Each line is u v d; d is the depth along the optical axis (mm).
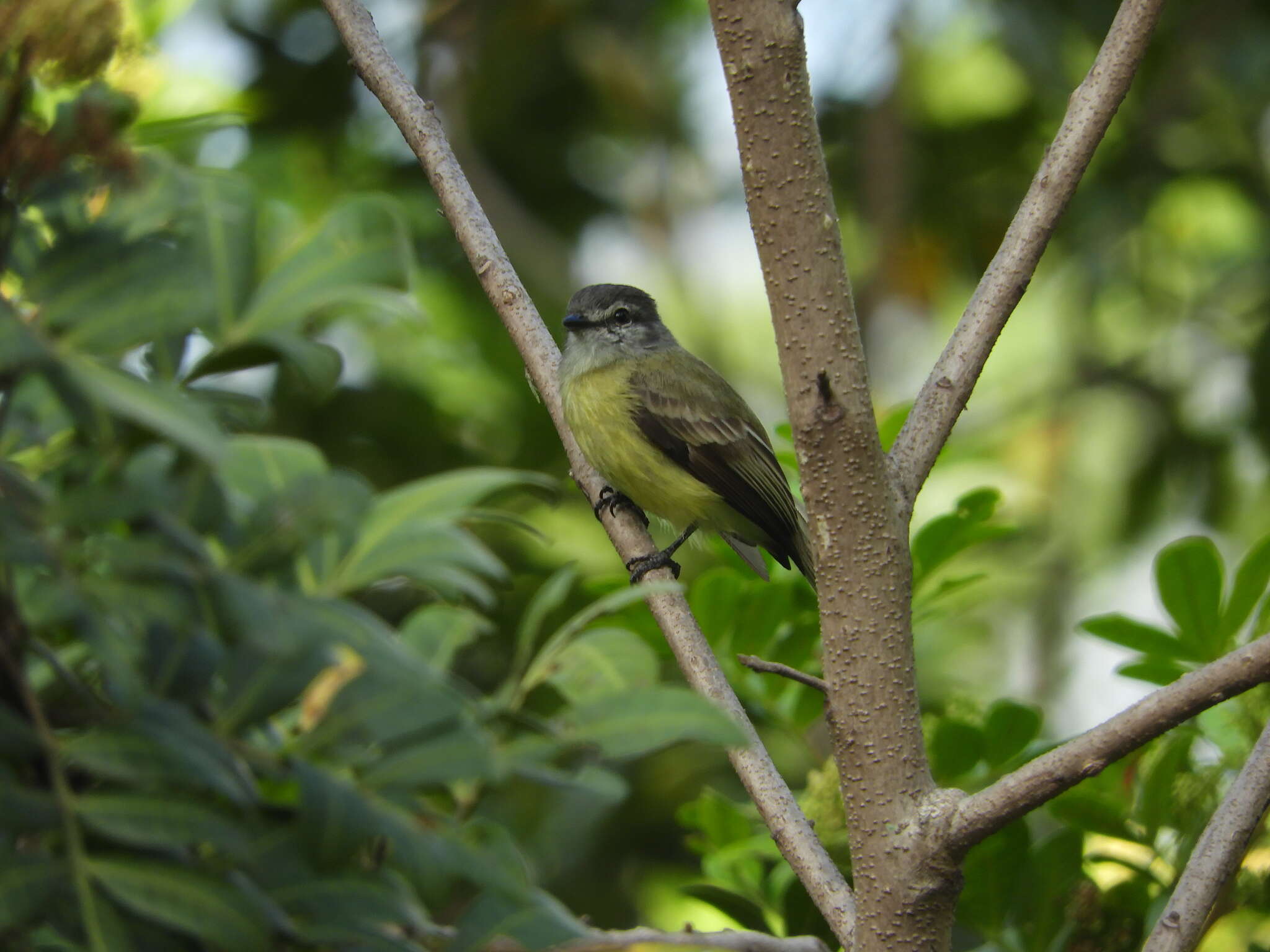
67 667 3641
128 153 3178
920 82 18891
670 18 19000
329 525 3211
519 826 11930
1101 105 6336
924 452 6043
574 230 17656
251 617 2963
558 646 3811
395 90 8586
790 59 5180
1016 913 6781
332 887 3189
